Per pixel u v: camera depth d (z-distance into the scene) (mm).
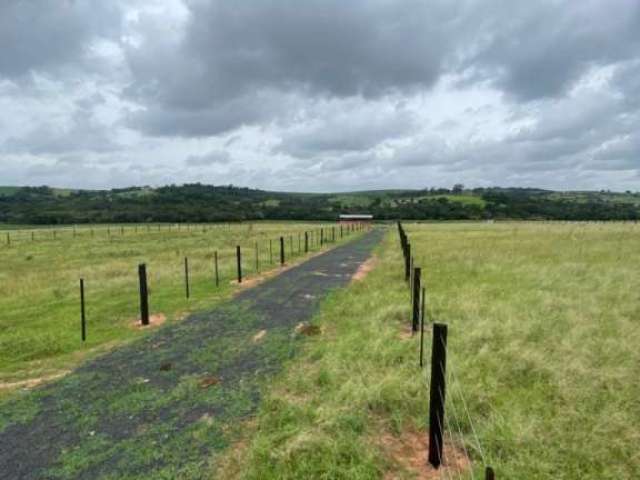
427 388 4914
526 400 4719
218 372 5941
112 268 16266
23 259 21250
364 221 82500
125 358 6668
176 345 7238
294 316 8961
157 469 3715
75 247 28141
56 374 6098
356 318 8430
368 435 4117
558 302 8578
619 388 4863
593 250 17328
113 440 4230
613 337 6496
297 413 4484
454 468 3615
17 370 6297
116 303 10523
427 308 8594
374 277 13320
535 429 4004
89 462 3852
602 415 4191
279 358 6398
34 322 8977
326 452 3746
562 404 4594
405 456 3842
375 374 5363
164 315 9406
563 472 3469
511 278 11758
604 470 3500
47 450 4074
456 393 4684
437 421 3602
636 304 8352
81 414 4809
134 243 30781
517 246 20000
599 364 5551
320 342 7086
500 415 4281
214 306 10102
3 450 4098
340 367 5676
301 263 17953
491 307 8406
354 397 4719
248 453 3877
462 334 6789
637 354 5781
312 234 37500
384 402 4652
